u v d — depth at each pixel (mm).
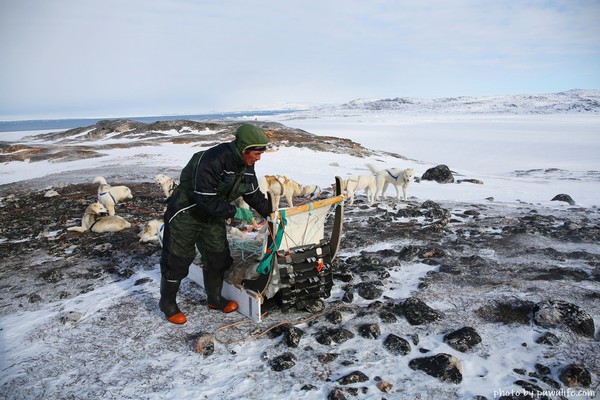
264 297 4582
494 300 4785
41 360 3877
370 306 4676
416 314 4422
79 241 7758
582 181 19766
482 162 38688
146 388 3426
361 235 7676
